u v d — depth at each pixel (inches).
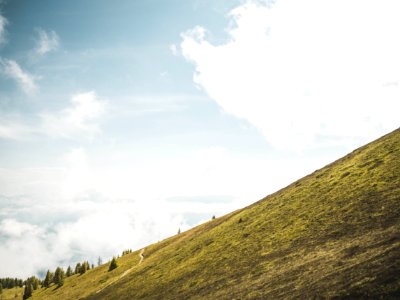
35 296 5502.0
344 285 885.8
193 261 2474.2
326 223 1675.7
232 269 1833.2
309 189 2464.3
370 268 913.5
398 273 804.6
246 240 2210.9
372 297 765.3
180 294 1882.4
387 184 1691.7
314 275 1113.4
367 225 1391.5
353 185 1959.9
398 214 1331.2
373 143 2748.5
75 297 3646.7
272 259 1633.9
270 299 1080.8
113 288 3061.0
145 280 2696.9
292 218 2070.6
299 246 1600.6
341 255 1189.1
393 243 1050.7
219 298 1430.9
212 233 3073.3
